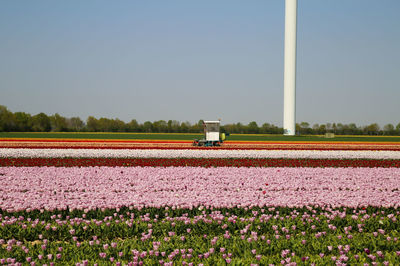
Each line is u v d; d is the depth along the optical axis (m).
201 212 21.86
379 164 49.09
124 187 30.83
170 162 48.69
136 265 13.07
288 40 158.62
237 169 42.25
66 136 135.62
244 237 16.70
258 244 15.73
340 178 36.81
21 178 34.28
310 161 51.53
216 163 48.06
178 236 17.34
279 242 15.93
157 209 22.22
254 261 13.52
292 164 48.16
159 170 40.94
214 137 75.94
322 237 16.84
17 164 45.47
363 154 58.88
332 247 15.26
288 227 18.39
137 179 35.03
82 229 17.92
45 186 30.19
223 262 13.30
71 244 16.05
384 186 32.06
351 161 51.94
